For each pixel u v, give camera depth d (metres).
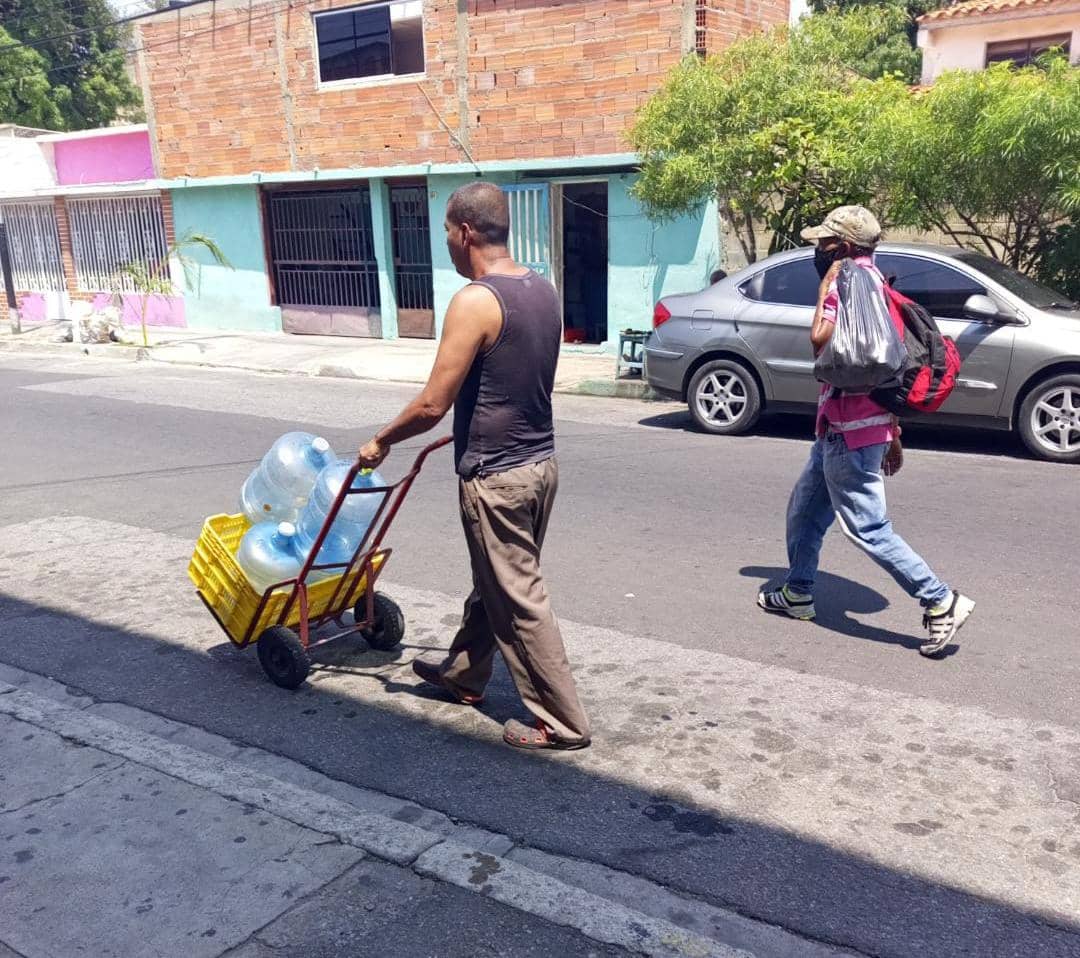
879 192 10.67
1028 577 5.42
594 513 6.82
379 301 16.97
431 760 3.67
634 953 2.66
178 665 4.55
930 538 6.11
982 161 9.38
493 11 14.39
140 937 2.75
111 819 3.31
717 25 13.09
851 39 11.48
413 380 13.38
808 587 4.90
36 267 22.03
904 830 3.18
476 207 3.44
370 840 3.16
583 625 4.91
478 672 4.00
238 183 17.69
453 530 6.56
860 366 4.14
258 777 3.56
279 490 4.33
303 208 17.50
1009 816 3.24
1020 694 4.09
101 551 6.24
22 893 2.94
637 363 12.17
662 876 2.97
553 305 3.50
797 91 10.55
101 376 14.20
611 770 3.56
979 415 8.32
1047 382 8.03
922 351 4.24
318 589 4.28
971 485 7.36
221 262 18.20
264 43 16.81
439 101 15.22
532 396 3.46
